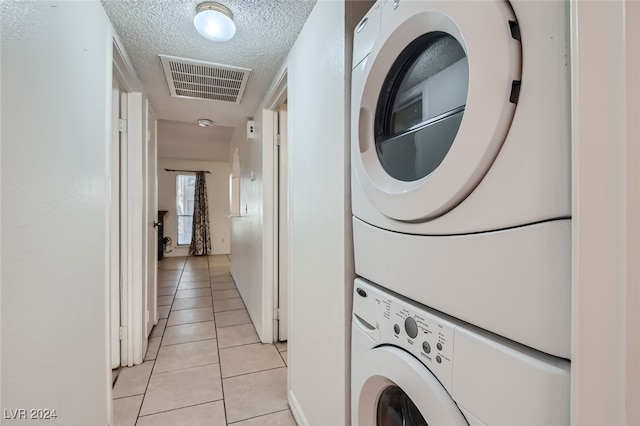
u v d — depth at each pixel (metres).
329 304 1.09
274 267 2.39
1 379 0.62
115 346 1.93
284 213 2.40
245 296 3.23
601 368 0.33
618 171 0.31
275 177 2.40
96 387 1.16
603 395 0.32
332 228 1.07
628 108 0.30
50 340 0.81
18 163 0.68
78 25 1.00
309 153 1.33
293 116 1.59
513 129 0.43
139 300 2.02
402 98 0.75
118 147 1.95
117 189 1.93
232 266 4.54
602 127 0.32
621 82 0.31
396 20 0.68
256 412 1.56
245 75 1.98
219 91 2.24
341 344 0.99
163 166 6.32
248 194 3.09
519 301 0.43
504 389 0.45
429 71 0.66
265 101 2.31
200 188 6.52
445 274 0.56
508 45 0.43
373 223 0.80
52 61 0.83
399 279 0.70
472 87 0.48
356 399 0.87
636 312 0.30
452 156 0.51
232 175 4.36
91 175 1.12
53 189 0.83
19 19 0.68
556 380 0.39
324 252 1.14
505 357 0.45
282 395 1.70
